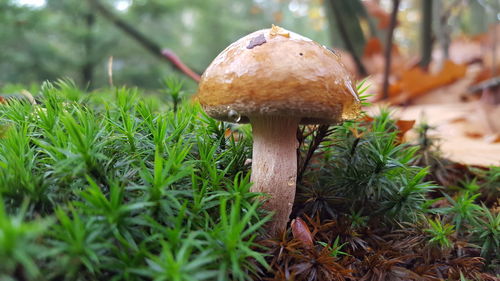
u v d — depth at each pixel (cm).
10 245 6
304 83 10
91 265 8
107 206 9
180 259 8
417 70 38
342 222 13
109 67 21
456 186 18
